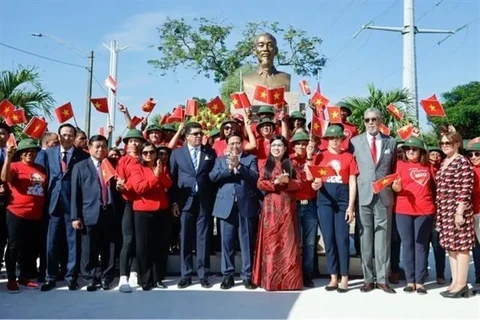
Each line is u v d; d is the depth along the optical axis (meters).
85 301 6.41
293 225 7.08
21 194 6.93
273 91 8.00
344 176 7.09
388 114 13.88
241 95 7.86
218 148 7.89
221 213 7.14
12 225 6.87
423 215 7.02
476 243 7.38
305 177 7.22
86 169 7.00
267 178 7.07
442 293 6.80
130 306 6.19
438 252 7.65
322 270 7.95
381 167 7.02
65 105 7.78
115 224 7.12
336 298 6.65
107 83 8.42
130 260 7.27
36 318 5.70
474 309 6.18
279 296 6.72
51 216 7.04
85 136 7.91
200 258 7.23
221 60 32.56
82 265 7.00
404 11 15.71
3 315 5.79
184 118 8.27
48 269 7.04
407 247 7.06
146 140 7.27
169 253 8.18
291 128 8.35
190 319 5.70
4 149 7.27
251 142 7.64
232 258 7.21
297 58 31.50
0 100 12.01
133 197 7.04
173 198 7.30
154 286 7.20
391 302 6.48
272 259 7.00
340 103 8.45
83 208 6.94
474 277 8.21
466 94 27.88
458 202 6.70
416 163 7.14
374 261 7.41
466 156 7.31
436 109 7.70
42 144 8.11
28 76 12.41
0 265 7.74
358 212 7.12
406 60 15.63
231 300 6.49
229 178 7.20
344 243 7.05
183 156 7.29
